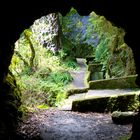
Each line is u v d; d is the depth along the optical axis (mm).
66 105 11562
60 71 16047
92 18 14312
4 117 6809
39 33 17234
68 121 9242
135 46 6516
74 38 26266
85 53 26703
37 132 7664
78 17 24078
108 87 12930
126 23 6375
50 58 16688
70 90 13312
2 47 6168
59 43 18594
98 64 17797
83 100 10742
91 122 9211
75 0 6156
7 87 7812
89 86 13289
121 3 5965
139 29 6168
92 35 18484
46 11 6512
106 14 6445
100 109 10648
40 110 10547
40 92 12961
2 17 5871
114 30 13359
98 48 17188
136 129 6246
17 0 5863
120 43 13602
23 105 9828
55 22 17922
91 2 6141
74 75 17219
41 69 15039
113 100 10461
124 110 10352
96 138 7512
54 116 9828
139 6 5797
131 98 10281
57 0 6160
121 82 12695
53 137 7465
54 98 13203
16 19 6277
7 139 6176
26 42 14023
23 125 7984
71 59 20172
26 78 13531
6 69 6859
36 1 6105
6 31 6176
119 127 8594
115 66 14414
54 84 14203
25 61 14156
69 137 7559
